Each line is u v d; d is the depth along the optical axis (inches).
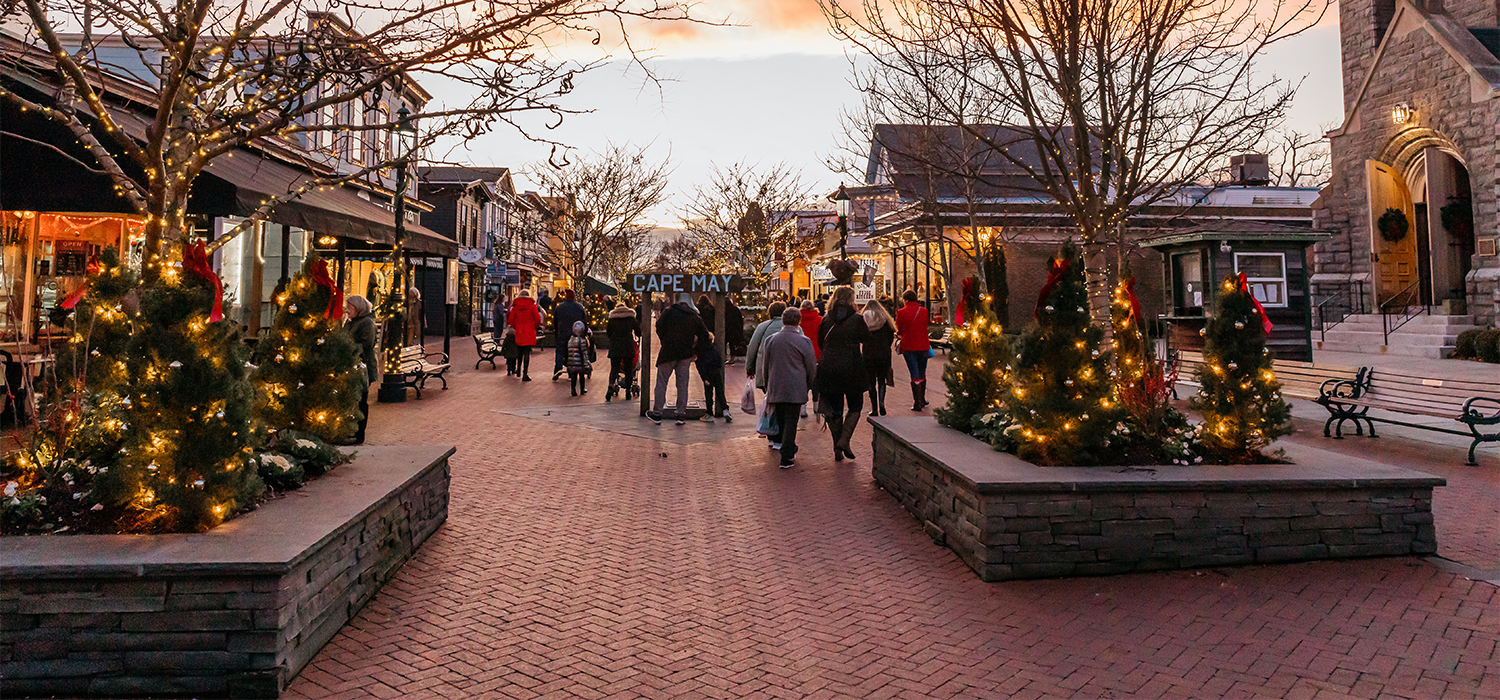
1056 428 221.8
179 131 194.7
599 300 1125.1
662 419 456.4
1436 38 759.1
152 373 153.3
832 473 320.8
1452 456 353.1
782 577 197.9
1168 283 740.7
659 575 198.2
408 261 693.9
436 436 393.4
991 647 157.3
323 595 152.8
